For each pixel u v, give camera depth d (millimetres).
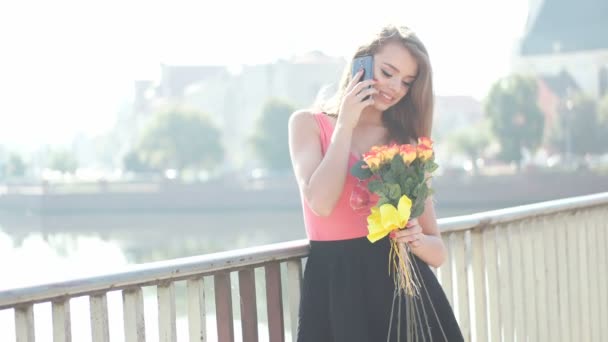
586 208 3516
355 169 2172
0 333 5645
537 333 3236
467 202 61812
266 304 2422
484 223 2953
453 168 65500
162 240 59125
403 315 2242
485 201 61375
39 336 6145
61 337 1971
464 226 2877
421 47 2312
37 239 60969
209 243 56625
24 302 1897
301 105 84750
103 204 72750
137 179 78812
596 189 59031
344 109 2199
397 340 2215
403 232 2180
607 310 3635
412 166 2154
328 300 2277
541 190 60188
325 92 2426
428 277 2316
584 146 67250
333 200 2172
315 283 2297
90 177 89875
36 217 72812
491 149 69500
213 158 80000
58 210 73875
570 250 3416
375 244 2262
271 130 75438
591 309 3537
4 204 77125
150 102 101188
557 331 3326
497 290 3043
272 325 2430
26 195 75500
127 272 2051
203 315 2248
